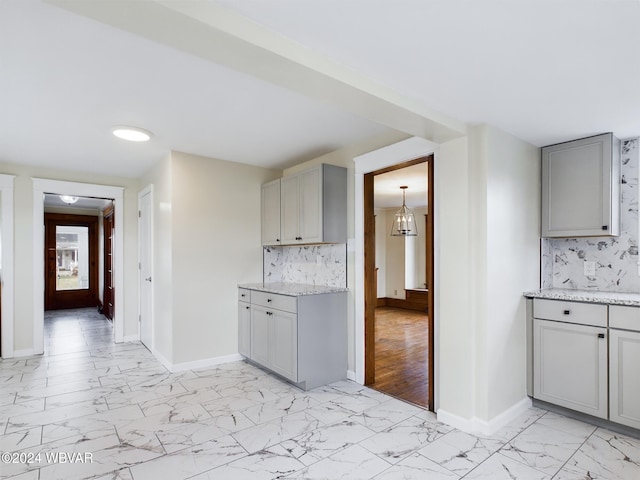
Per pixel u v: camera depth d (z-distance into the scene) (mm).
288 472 1932
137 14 1204
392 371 3664
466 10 1335
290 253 4285
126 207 4840
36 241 4227
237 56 1497
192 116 2682
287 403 2840
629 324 2301
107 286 6332
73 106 2475
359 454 2109
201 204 3781
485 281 2404
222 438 2283
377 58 1676
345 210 3502
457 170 2498
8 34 1644
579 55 1637
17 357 4074
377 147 3180
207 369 3672
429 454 2113
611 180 2615
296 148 3533
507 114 2299
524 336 2764
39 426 2436
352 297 3420
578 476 1901
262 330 3541
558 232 2861
